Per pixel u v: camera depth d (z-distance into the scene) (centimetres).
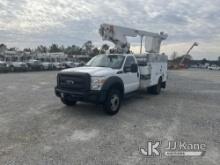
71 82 598
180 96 959
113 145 412
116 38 1007
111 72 621
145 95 978
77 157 361
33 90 1078
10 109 678
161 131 491
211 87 1312
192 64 8569
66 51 7031
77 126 520
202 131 494
